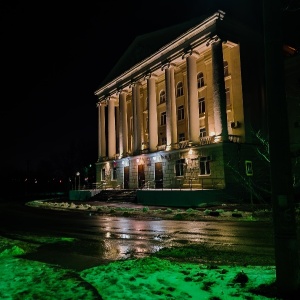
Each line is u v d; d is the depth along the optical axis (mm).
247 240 11055
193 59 34281
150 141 39906
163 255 9008
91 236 13250
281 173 4992
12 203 47812
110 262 8102
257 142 31656
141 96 48688
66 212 27203
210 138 30984
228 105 33312
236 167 28844
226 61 34188
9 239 12320
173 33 37500
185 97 39594
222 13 31109
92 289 5434
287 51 35438
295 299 4578
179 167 34219
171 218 19250
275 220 4984
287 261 4777
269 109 5246
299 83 32375
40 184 100188
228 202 26844
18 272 6926
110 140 50094
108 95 50875
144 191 31719
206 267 6898
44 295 5234
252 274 5977
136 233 13812
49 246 10898
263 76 34406
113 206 29734
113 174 47969
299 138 31672
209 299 4727
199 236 12305
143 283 5676
